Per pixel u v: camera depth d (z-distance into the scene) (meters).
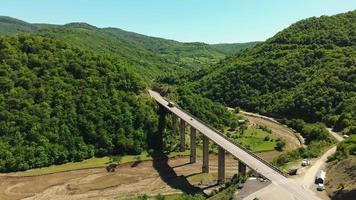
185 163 161.38
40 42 193.25
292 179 104.00
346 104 186.50
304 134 186.75
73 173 147.75
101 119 172.62
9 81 167.12
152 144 176.25
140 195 131.88
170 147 176.75
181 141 173.75
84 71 187.50
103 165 154.38
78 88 179.62
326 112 195.12
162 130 183.00
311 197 92.12
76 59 192.38
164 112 194.25
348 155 110.81
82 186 138.25
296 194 93.81
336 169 104.81
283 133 195.38
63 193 133.00
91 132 167.00
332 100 198.25
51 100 170.00
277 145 175.25
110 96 183.50
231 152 126.69
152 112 187.75
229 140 140.12
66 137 161.25
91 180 143.12
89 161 158.50
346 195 88.88
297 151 132.50
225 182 134.38
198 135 187.38
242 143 180.50
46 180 141.25
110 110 177.38
